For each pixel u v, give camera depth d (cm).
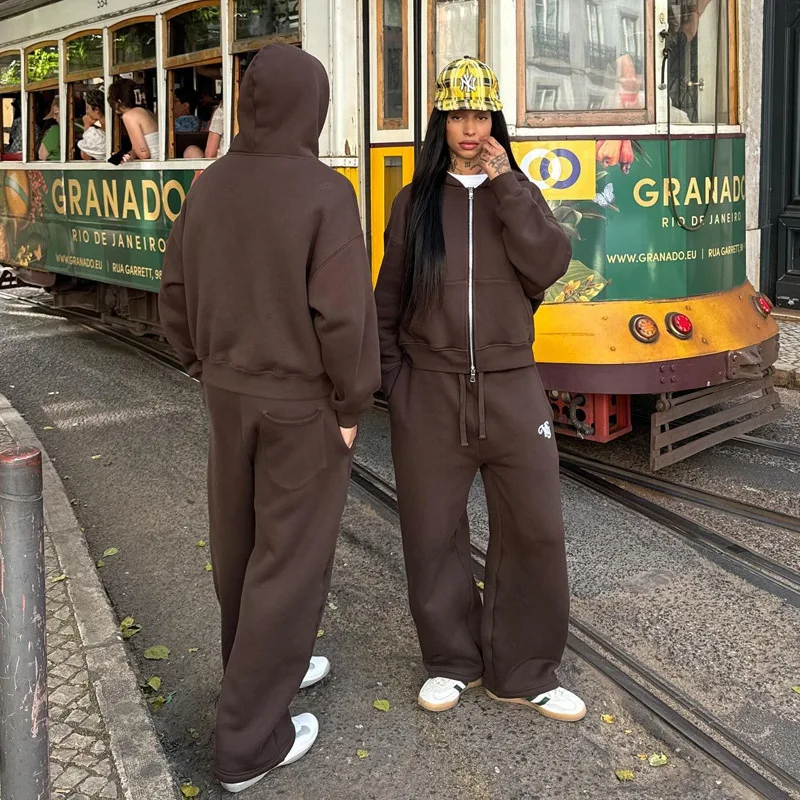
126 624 363
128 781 256
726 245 516
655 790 263
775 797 259
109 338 920
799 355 700
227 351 249
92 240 830
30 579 199
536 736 287
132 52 731
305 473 250
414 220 272
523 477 274
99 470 542
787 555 403
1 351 871
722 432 514
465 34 474
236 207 241
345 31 525
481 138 264
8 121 1015
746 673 318
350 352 237
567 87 463
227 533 264
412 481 283
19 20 922
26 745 203
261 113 241
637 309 468
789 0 785
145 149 726
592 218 465
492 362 270
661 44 466
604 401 479
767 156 815
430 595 293
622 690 309
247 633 254
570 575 391
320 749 285
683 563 399
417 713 301
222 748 258
